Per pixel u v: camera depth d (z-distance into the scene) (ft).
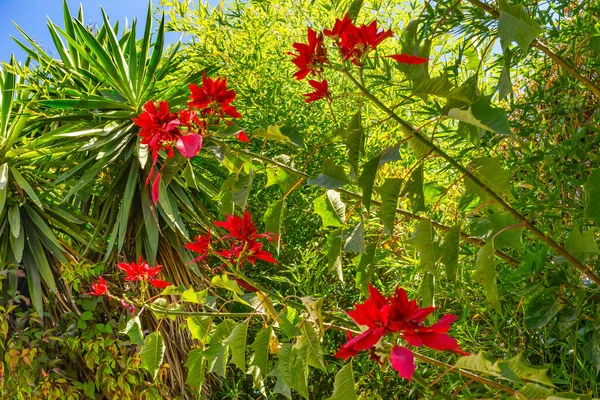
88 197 11.94
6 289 11.16
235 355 4.12
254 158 4.52
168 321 11.12
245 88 11.98
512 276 4.67
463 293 6.89
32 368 10.00
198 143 3.70
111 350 10.54
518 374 2.84
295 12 11.83
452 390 6.76
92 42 11.68
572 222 5.99
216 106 4.33
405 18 10.36
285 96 12.04
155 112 4.06
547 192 6.43
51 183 11.66
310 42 3.64
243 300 4.40
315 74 3.71
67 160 11.93
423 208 3.91
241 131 4.36
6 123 12.29
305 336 3.84
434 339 2.65
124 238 11.48
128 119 11.75
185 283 11.45
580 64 6.82
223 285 4.35
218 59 12.88
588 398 2.86
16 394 10.08
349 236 4.08
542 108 7.23
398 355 2.64
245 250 4.51
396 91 7.78
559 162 6.45
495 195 3.84
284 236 11.14
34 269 11.36
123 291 11.28
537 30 3.04
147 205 11.25
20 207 11.82
